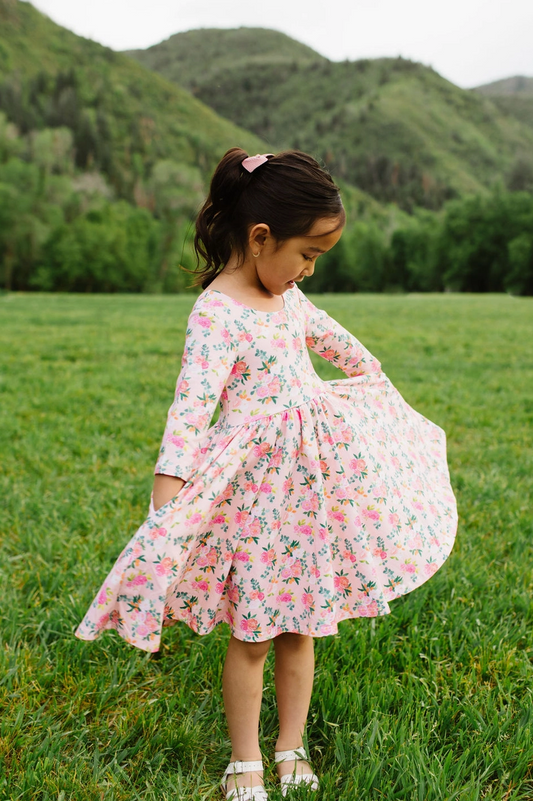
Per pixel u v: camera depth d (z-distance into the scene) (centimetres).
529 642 214
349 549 170
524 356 854
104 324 1320
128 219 6525
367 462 175
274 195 155
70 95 11725
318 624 163
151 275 6194
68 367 739
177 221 6856
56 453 404
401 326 1290
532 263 5484
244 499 161
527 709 179
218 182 165
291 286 171
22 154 8938
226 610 168
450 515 198
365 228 6738
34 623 223
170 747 172
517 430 472
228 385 166
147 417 496
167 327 1253
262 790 158
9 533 295
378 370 205
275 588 164
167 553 145
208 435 171
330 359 201
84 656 208
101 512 309
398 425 205
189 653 213
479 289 6072
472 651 208
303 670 174
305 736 172
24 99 11419
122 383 637
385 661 206
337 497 170
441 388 623
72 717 182
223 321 160
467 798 152
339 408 179
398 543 176
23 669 196
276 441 163
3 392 594
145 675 204
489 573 258
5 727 174
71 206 6569
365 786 156
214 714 185
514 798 154
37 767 161
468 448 429
